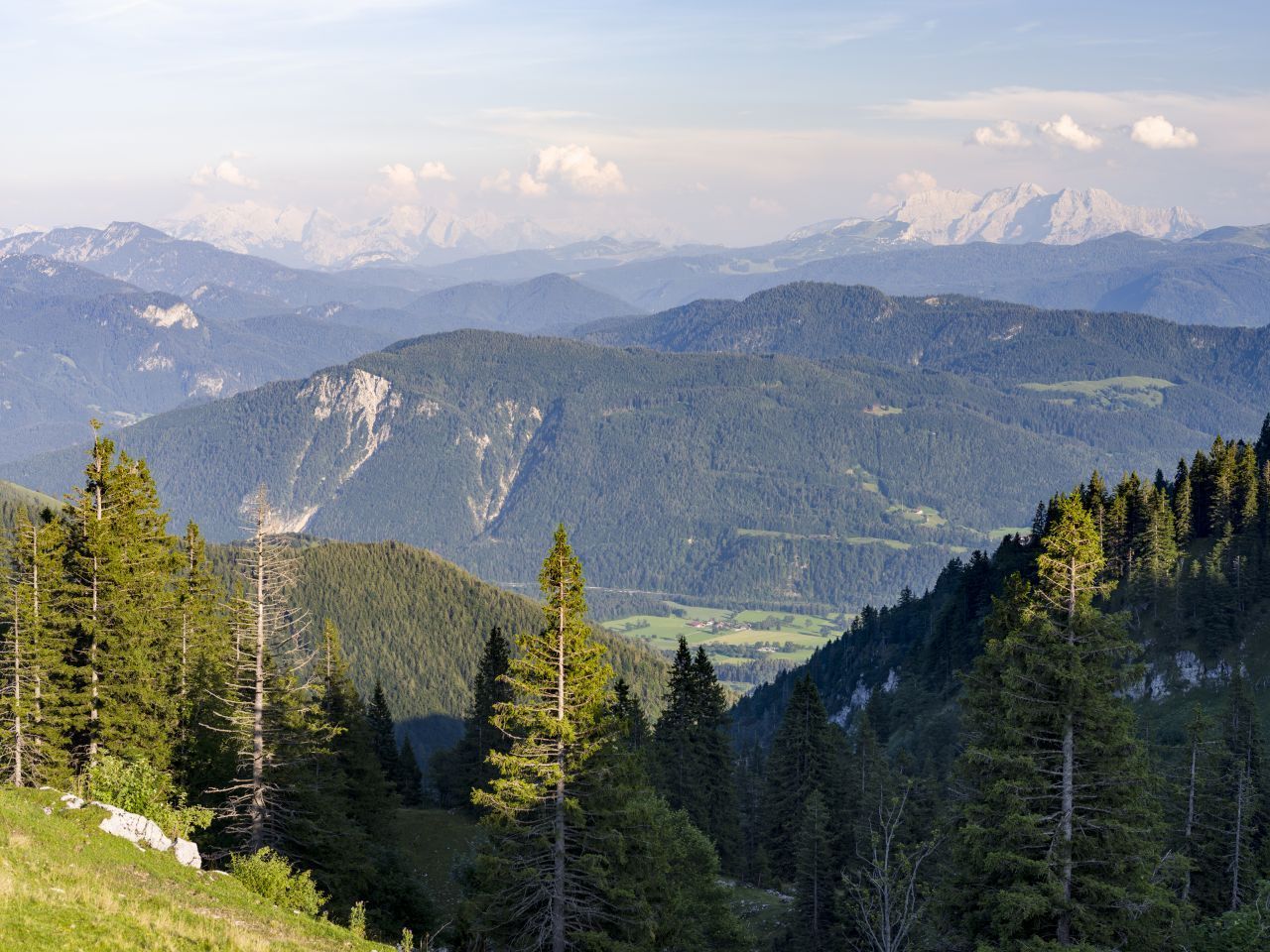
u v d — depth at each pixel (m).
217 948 27.59
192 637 67.75
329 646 75.25
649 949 40.50
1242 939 32.50
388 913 52.69
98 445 59.03
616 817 41.50
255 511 49.00
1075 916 32.44
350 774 67.19
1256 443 170.12
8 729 52.97
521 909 40.44
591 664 41.62
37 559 53.91
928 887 38.03
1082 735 33.97
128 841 36.34
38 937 23.97
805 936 66.62
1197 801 60.72
